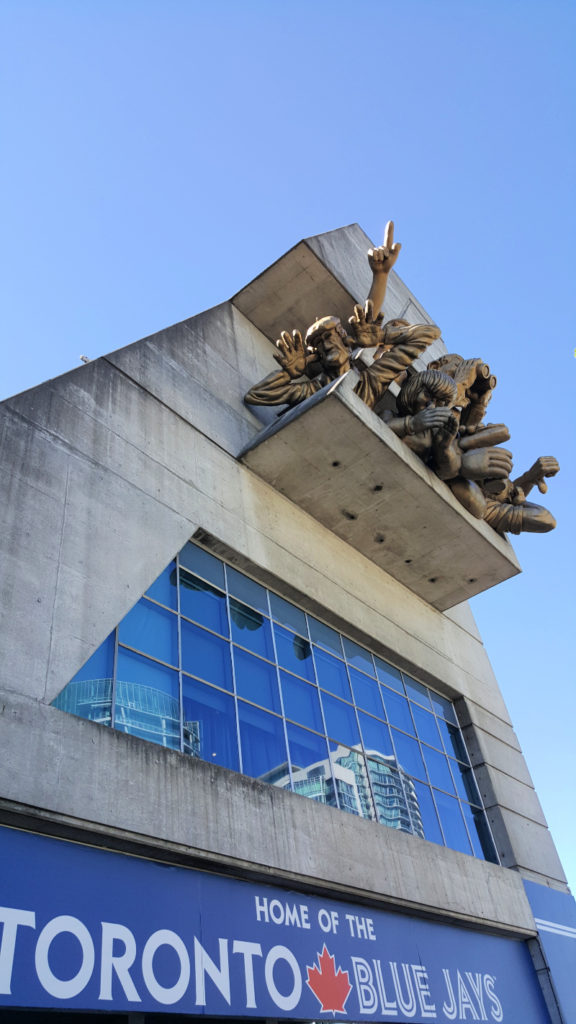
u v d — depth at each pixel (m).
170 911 8.63
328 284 18.77
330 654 14.59
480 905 14.29
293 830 10.77
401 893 12.23
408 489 15.08
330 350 15.24
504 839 16.75
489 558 17.30
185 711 10.65
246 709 11.80
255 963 9.26
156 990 7.96
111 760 8.66
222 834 9.54
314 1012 9.68
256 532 13.63
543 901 16.55
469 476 16.33
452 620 20.22
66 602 9.27
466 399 17.44
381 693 15.66
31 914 7.27
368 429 13.86
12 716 7.92
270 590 13.78
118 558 10.38
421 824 14.67
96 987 7.42
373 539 16.41
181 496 12.27
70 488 10.28
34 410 10.48
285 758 12.06
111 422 11.76
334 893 11.08
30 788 7.66
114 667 9.80
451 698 18.42
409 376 17.28
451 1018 12.18
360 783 13.54
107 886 8.14
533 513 17.62
